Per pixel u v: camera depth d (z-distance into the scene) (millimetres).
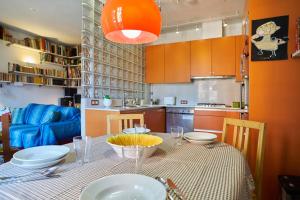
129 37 1614
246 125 1482
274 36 2008
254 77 2094
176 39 4598
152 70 4441
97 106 3094
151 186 729
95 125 2887
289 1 1953
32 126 3434
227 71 3775
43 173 886
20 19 3900
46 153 1144
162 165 998
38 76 4914
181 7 3434
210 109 3438
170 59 4266
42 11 3541
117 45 3557
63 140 3285
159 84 4719
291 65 1955
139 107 3383
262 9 2057
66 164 1005
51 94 5469
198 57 4012
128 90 3930
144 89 4551
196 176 862
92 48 2967
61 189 747
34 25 4230
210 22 4070
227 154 1188
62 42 5488
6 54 4371
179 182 802
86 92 2945
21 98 4699
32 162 929
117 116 1963
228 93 4094
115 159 1085
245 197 875
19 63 4605
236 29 4094
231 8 3477
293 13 1940
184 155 1165
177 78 4199
